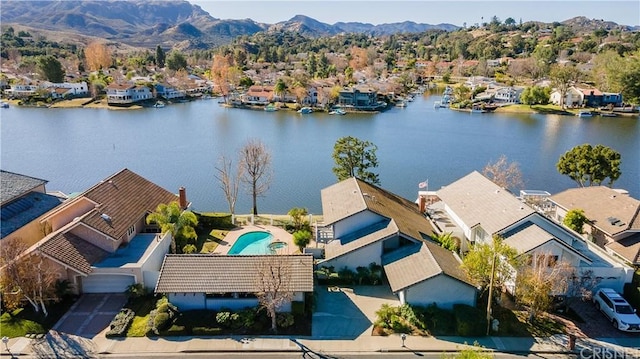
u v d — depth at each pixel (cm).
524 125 14238
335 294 3766
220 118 15675
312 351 3052
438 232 4656
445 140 12144
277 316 3309
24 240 4194
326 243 4519
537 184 8294
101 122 14538
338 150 6231
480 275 3378
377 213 4231
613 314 3353
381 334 3234
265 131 13325
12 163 9494
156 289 3322
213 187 7950
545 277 3300
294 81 19338
